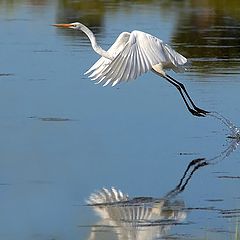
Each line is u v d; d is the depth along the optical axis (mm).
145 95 19094
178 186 13203
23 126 16484
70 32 29062
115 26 30625
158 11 35969
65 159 14500
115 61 8828
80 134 16016
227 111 17734
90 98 18797
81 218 11727
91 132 16188
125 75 8812
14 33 28375
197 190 13008
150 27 30469
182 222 11539
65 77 20906
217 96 19062
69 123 16766
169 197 12688
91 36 12695
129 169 14023
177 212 11977
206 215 11859
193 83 20484
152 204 12375
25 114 17391
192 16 34312
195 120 17172
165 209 12133
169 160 14586
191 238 10922
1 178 13469
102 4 38531
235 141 15781
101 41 26672
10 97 18766
